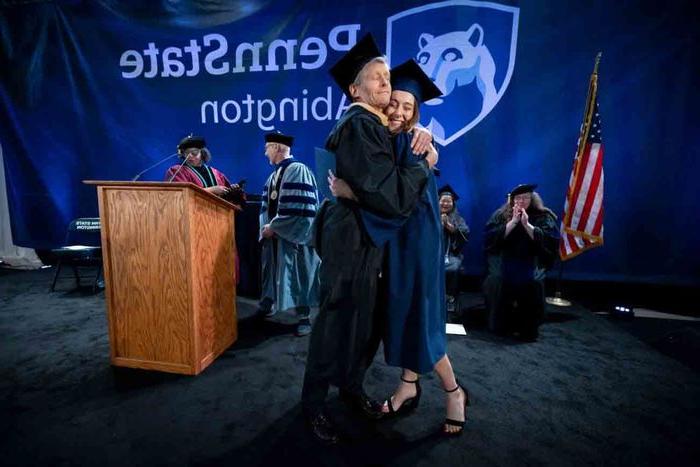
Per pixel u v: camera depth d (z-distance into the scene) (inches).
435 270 56.7
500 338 109.3
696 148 140.9
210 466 54.1
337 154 51.1
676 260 146.3
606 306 144.9
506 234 111.3
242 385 78.5
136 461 54.9
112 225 80.4
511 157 157.5
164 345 83.1
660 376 85.4
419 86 56.7
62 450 57.2
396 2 159.8
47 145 192.4
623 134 146.9
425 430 63.8
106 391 75.3
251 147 177.9
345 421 66.3
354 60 55.4
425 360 54.9
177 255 78.2
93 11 181.2
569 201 139.3
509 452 58.1
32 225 199.5
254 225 147.4
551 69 150.9
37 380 79.7
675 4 138.7
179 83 179.6
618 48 144.6
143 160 186.7
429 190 56.7
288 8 168.2
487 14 153.5
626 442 61.0
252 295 150.3
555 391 78.2
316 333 56.9
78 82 186.4
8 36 188.5
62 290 155.3
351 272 54.2
